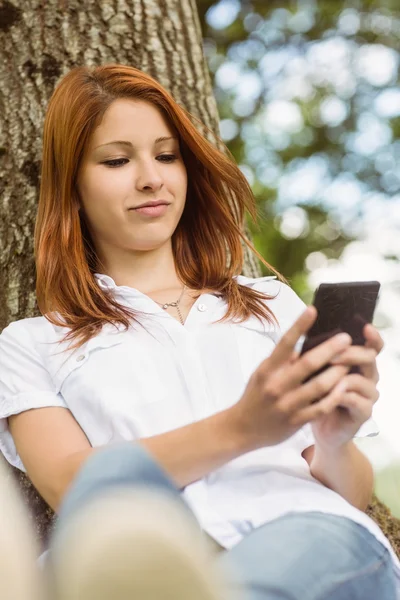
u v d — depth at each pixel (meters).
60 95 2.45
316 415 1.79
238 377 2.20
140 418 2.12
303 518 1.80
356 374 1.83
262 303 2.39
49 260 2.46
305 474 2.10
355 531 1.81
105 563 1.12
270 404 1.79
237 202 2.85
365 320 1.84
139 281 2.48
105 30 3.15
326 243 8.34
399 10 8.18
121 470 1.37
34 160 3.06
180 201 2.46
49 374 2.26
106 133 2.39
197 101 3.25
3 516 1.17
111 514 1.17
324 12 8.15
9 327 2.38
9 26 3.13
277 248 8.16
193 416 2.13
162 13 3.24
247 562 1.65
